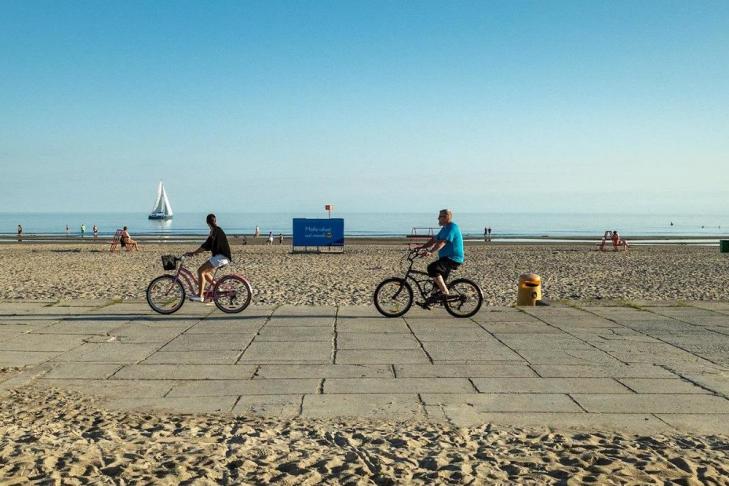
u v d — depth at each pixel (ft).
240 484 12.35
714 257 114.73
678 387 21.20
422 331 31.07
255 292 53.21
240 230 354.95
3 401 19.71
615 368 23.82
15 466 12.94
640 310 37.58
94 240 196.44
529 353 26.35
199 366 24.29
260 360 25.23
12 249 136.46
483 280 68.33
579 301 41.81
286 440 15.71
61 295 51.83
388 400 19.84
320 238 121.39
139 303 39.88
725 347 27.48
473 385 21.53
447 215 34.32
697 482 12.53
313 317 34.94
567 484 12.35
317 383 21.85
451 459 14.03
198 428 16.89
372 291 54.44
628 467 13.23
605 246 158.71
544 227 465.47
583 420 17.81
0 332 30.76
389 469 13.29
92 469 12.94
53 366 24.27
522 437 16.01
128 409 19.03
